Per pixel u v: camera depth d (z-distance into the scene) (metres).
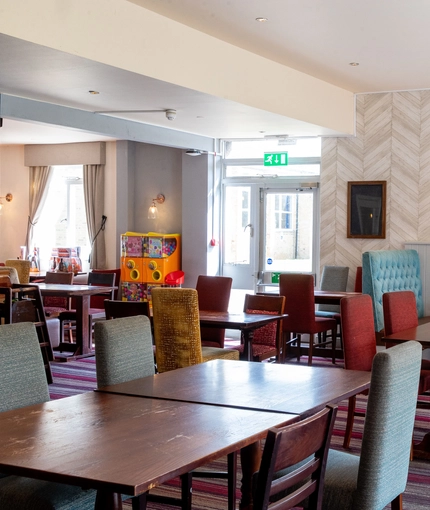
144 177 11.76
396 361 2.85
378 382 2.81
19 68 5.92
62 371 8.08
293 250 10.74
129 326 3.75
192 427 2.61
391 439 2.90
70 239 12.83
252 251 10.98
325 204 10.20
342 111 9.59
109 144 12.09
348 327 4.91
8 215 13.10
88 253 12.57
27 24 5.02
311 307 8.05
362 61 7.98
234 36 6.93
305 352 9.08
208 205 10.94
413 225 9.66
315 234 10.56
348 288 10.05
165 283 10.89
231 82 7.23
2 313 6.63
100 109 8.06
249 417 2.76
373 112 9.84
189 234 11.08
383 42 7.20
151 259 10.98
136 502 3.21
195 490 4.43
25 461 2.21
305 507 2.79
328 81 9.07
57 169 12.91
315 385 3.37
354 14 6.29
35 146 12.66
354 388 3.31
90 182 12.15
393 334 5.10
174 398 3.08
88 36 5.52
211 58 6.91
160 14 6.23
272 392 3.21
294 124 8.97
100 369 3.58
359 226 9.95
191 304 5.53
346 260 10.10
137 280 11.09
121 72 6.00
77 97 7.30
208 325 6.29
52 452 2.31
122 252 11.21
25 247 12.66
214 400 3.04
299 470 2.42
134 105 7.75
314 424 2.39
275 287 10.85
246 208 11.02
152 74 6.17
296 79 8.41
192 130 9.82
